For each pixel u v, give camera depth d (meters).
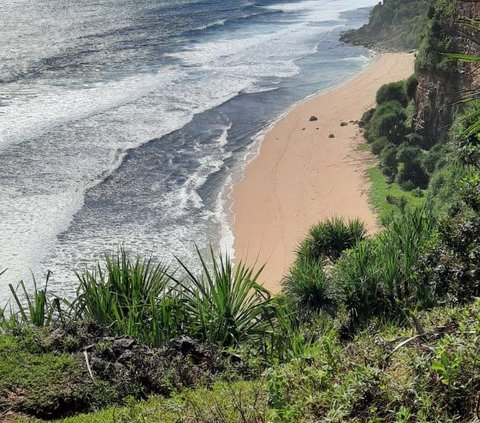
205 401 5.93
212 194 31.19
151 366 7.53
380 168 31.75
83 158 35.03
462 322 5.26
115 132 39.25
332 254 16.28
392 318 10.66
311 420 4.72
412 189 28.44
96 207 29.59
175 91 49.09
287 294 12.39
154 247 26.06
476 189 9.66
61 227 27.55
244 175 33.34
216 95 48.41
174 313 9.03
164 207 29.78
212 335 8.77
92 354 7.79
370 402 4.71
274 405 5.05
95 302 9.32
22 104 44.06
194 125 41.34
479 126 7.86
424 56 32.22
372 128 36.03
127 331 8.64
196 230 27.50
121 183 32.25
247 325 9.20
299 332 8.75
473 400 4.43
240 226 27.66
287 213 28.44
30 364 7.54
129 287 9.68
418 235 12.37
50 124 40.03
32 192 30.66
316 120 41.59
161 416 5.82
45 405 6.86
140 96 47.25
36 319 9.27
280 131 39.91
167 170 34.09
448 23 30.55
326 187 30.73
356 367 5.06
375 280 11.41
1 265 24.23
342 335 10.62
